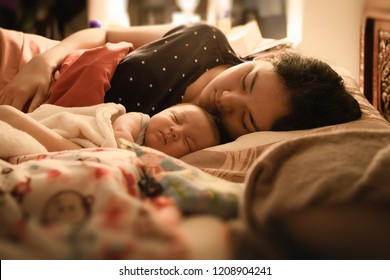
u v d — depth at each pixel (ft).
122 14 6.39
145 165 1.66
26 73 3.46
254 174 1.43
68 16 6.16
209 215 1.31
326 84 2.81
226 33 5.78
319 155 1.49
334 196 1.24
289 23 5.99
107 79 3.21
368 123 2.71
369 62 5.09
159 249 1.08
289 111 2.73
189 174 1.63
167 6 6.30
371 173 1.30
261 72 2.80
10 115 2.33
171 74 3.42
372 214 1.18
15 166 1.54
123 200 1.23
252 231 1.17
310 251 1.17
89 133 2.43
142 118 2.83
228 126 2.95
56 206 1.23
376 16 4.83
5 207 1.21
